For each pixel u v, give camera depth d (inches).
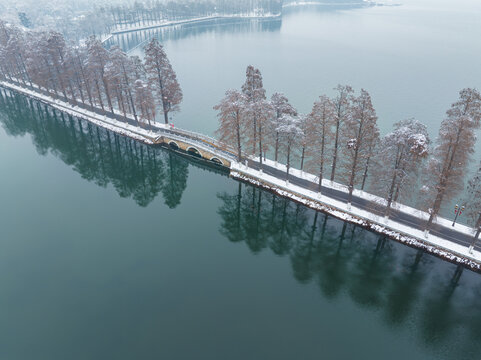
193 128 3149.6
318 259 1662.2
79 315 1334.9
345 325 1296.8
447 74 5093.5
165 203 2116.1
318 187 1935.3
